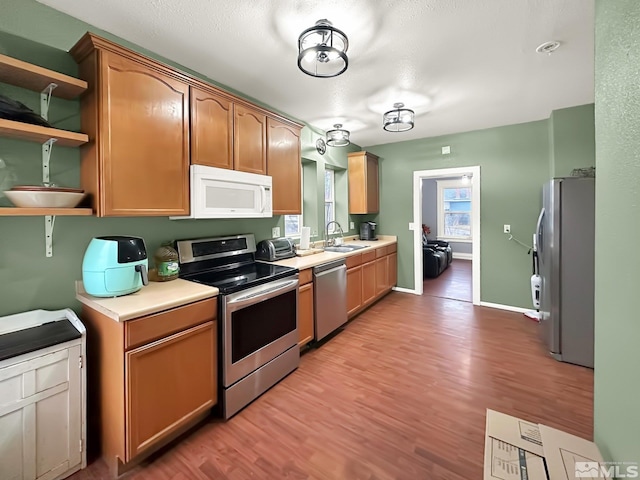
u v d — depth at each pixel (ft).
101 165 5.08
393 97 9.42
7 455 4.10
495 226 13.07
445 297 14.96
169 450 5.28
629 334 2.55
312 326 9.20
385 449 5.25
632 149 2.47
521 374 7.68
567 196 8.15
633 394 2.50
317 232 12.86
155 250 6.90
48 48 5.26
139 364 4.73
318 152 12.84
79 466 4.82
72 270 5.62
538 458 2.89
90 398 5.43
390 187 15.97
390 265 15.20
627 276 2.58
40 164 5.20
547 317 8.79
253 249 9.12
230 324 6.11
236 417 6.15
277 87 8.63
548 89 8.97
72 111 5.56
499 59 7.16
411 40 6.32
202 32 6.00
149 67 5.70
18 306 5.03
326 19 5.59
